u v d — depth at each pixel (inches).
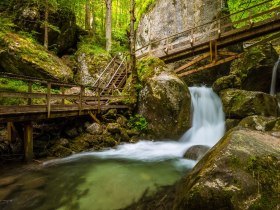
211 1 877.2
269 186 144.9
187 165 333.1
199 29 876.0
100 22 1255.5
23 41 577.0
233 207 139.9
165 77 500.1
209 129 518.0
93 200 222.4
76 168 317.1
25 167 314.5
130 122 488.1
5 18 595.2
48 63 581.3
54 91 561.9
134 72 520.4
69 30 764.0
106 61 761.6
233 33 613.9
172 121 474.6
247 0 814.5
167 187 249.6
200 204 151.3
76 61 760.3
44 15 683.4
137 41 1108.5
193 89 620.4
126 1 1376.7
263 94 487.2
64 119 424.2
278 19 563.8
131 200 221.1
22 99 458.6
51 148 375.2
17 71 547.8
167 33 970.1
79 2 902.4
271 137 218.7
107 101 541.3
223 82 594.9
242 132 211.0
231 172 154.6
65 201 220.1
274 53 603.8
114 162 346.6
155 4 1047.0
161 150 418.3
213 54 650.2
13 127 361.7
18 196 229.5
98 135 428.5
